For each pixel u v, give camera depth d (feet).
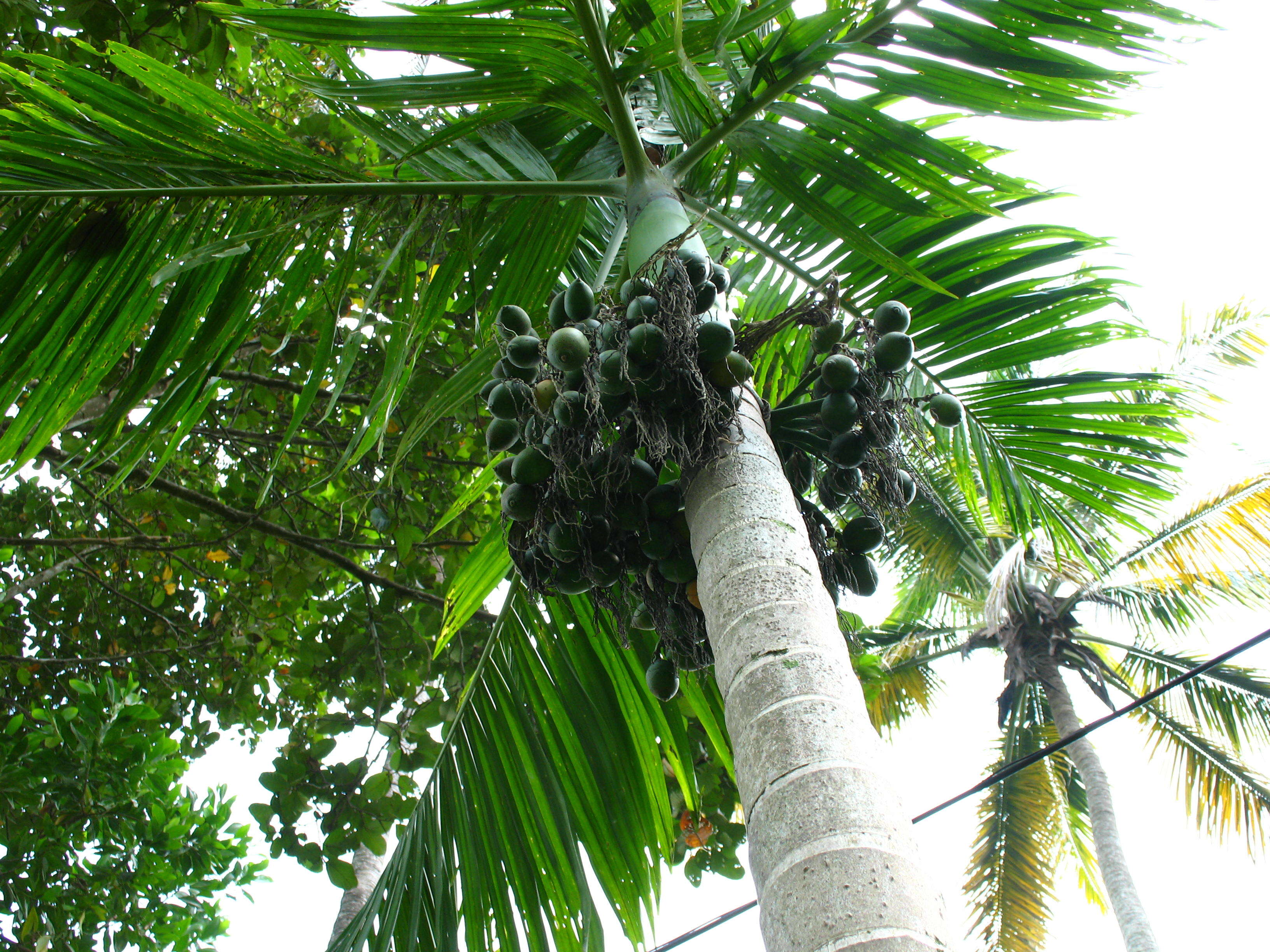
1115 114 9.53
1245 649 12.14
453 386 10.27
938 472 12.85
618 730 11.64
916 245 11.51
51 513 24.63
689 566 7.71
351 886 16.66
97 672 24.11
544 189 9.80
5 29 16.30
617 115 9.30
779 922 4.29
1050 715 37.01
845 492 8.34
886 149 9.70
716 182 11.57
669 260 7.50
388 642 21.47
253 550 21.06
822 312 8.12
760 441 7.18
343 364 8.54
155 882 21.50
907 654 39.01
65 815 20.94
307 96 21.86
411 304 9.84
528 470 7.63
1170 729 33.68
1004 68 9.22
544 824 11.24
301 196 9.66
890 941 3.99
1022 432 12.07
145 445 8.81
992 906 33.45
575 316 7.70
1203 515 30.76
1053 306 11.51
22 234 9.00
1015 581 33.99
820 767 4.76
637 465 7.61
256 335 21.25
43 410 8.82
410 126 10.13
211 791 23.62
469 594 12.28
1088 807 35.14
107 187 9.14
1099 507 12.14
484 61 9.04
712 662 8.27
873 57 9.34
